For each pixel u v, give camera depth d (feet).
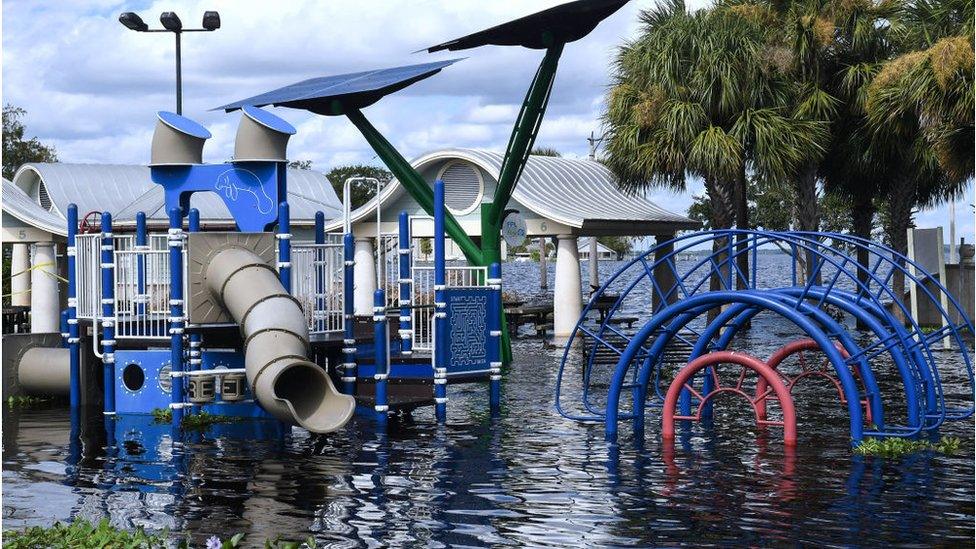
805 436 45.16
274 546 26.16
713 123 102.01
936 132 85.56
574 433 47.16
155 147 55.98
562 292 105.91
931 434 44.75
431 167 111.14
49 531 28.43
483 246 84.38
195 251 50.78
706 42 99.14
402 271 55.11
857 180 112.68
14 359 61.77
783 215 169.58
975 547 28.48
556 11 71.46
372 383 55.77
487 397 60.18
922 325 97.09
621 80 105.91
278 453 42.88
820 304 44.98
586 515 32.17
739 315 50.06
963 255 98.68
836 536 29.60
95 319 55.62
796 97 102.73
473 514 32.40
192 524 31.27
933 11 98.58
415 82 73.36
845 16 102.83
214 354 53.52
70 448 44.57
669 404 45.39
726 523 31.12
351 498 34.55
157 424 51.29
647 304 160.15
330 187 125.90
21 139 191.31
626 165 104.22
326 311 56.24
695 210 165.68
